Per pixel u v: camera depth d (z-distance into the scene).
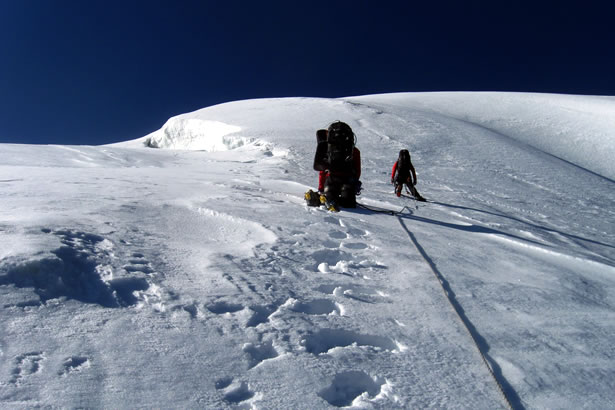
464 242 5.89
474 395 2.32
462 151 22.16
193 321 2.65
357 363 2.48
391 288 3.74
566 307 3.77
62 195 5.84
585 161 29.28
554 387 2.47
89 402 1.83
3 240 3.17
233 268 3.61
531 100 45.03
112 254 3.45
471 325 3.17
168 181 8.94
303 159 17.52
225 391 2.06
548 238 7.65
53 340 2.23
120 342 2.31
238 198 7.02
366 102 38.25
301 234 5.05
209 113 34.44
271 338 2.58
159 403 1.90
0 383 1.85
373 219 6.71
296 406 2.02
